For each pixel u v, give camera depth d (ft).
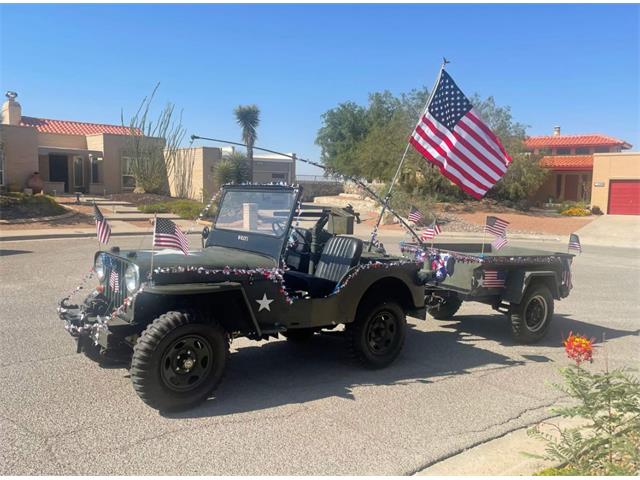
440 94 23.39
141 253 16.76
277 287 16.90
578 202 122.21
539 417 15.65
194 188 103.19
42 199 72.69
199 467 12.03
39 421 14.05
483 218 99.19
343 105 173.99
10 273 35.88
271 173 144.97
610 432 11.86
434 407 16.12
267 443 13.34
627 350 23.32
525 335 23.53
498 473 12.09
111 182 103.76
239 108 132.36
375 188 116.06
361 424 14.70
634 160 111.24
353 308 18.51
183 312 14.97
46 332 22.07
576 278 44.29
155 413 14.83
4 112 110.93
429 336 24.90
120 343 16.05
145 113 103.24
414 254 25.05
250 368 19.19
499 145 23.95
